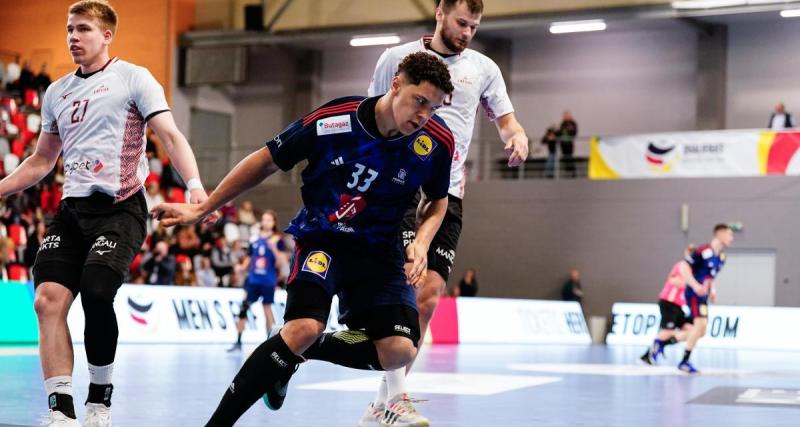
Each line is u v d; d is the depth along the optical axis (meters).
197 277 22.98
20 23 34.44
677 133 29.69
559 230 31.05
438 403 8.63
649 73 32.72
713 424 7.44
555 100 33.78
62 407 5.62
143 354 15.21
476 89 6.64
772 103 31.34
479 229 32.06
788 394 10.34
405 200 5.17
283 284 23.48
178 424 6.66
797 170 28.31
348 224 5.11
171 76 33.88
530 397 9.41
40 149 6.16
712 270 14.36
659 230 29.77
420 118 4.77
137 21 34.31
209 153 34.62
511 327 26.44
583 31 32.12
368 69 35.25
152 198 25.39
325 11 33.19
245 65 33.62
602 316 30.31
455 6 6.39
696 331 14.25
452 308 24.91
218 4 34.44
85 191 5.73
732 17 30.50
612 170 30.48
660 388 11.03
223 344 19.69
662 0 29.94
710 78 31.55
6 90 28.83
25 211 23.36
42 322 5.66
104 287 5.47
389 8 32.38
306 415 7.43
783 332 26.28
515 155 6.38
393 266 5.33
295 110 35.47
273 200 32.81
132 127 5.84
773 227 28.53
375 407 6.63
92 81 5.85
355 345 5.39
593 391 10.38
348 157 5.01
